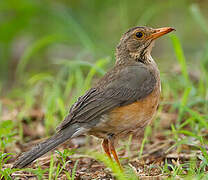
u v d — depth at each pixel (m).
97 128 10.37
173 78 15.55
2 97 16.78
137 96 10.43
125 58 11.59
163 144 11.95
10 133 12.08
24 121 14.02
